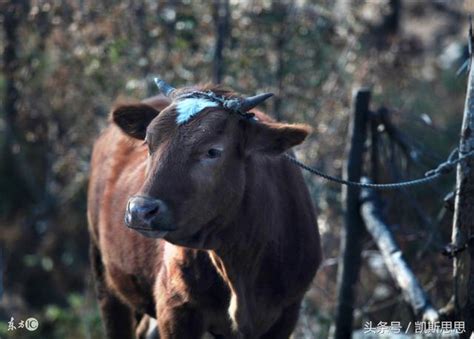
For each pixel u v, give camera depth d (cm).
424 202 1324
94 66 1495
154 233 725
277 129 771
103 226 1005
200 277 825
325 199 1484
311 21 1540
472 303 873
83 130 1575
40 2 1488
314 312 1396
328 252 1445
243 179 781
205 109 754
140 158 984
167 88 820
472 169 860
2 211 1870
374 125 1154
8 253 1839
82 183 1684
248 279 823
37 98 1600
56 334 1535
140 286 951
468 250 870
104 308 1088
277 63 1530
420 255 1155
